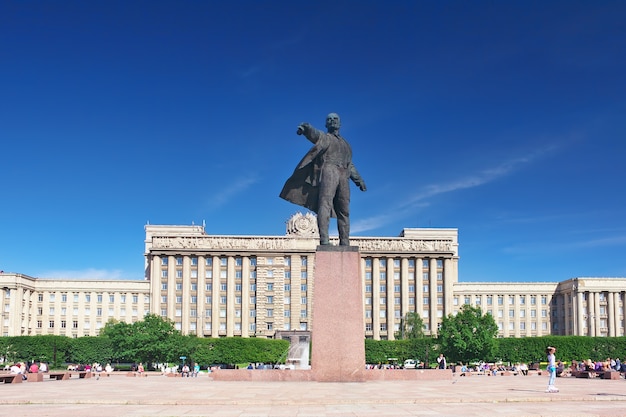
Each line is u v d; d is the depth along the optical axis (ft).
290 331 460.55
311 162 102.83
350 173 104.94
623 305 484.74
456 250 549.13
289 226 492.13
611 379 145.69
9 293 456.86
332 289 94.99
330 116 103.19
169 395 73.10
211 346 382.83
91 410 59.31
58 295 486.38
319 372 93.86
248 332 470.39
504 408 59.93
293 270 477.36
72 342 370.73
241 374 102.83
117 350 324.80
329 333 94.17
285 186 104.73
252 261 483.51
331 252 95.96
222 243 482.28
